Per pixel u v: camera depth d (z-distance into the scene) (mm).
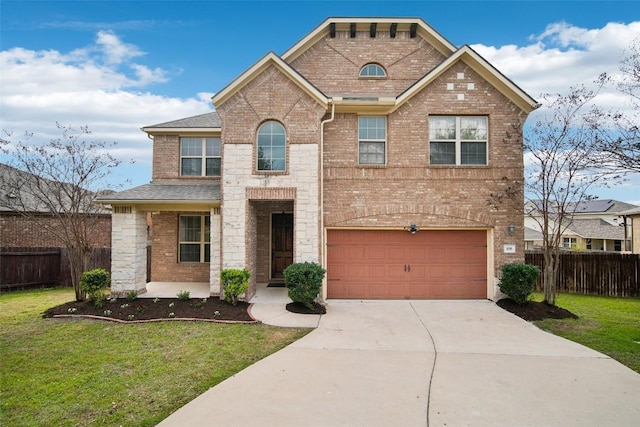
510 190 11195
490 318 9250
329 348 6973
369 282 11453
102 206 13117
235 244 10789
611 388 5281
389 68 13094
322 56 13109
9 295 13031
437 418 4406
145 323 8719
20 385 5328
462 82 11422
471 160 11469
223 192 10852
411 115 11414
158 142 13891
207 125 13711
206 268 13938
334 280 11477
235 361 6301
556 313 9570
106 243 19453
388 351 6812
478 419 4395
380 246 11500
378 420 4355
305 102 10914
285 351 6785
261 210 13711
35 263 14711
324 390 5156
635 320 9336
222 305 9992
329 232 11500
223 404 4742
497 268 11141
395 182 11367
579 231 30562
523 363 6234
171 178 13820
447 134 11500
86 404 4754
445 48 12961
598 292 13992
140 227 11500
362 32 13188
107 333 7926
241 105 10961
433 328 8367
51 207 11422
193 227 14078
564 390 5207
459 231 11492
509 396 5004
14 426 4230
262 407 4668
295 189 10836
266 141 11047
